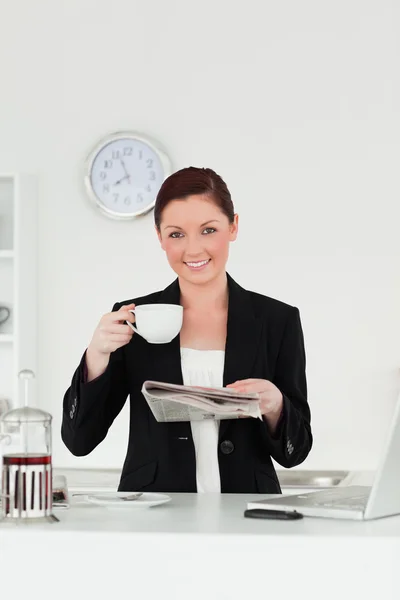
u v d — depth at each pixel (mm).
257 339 2162
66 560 1324
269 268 4090
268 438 2021
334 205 4074
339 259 4059
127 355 2172
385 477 1462
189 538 1304
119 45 4223
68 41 4246
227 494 1930
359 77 4090
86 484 3926
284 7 4141
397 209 4043
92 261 4184
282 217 4094
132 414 2162
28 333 4074
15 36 4258
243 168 4125
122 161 4168
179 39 4191
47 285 4188
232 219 2217
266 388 1914
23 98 4246
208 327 2209
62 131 4230
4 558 1337
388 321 4031
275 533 1308
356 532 1323
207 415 1981
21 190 4043
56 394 4168
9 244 4215
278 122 4117
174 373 2141
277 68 4129
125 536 1314
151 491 2076
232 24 4164
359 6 4105
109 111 4215
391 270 4035
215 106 4160
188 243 2160
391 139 4062
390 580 1273
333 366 4039
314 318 4062
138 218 4156
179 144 4172
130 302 2273
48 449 1471
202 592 1300
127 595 1312
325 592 1282
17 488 1430
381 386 4016
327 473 3977
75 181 4211
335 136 4086
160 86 4191
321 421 4031
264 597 1291
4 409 4066
